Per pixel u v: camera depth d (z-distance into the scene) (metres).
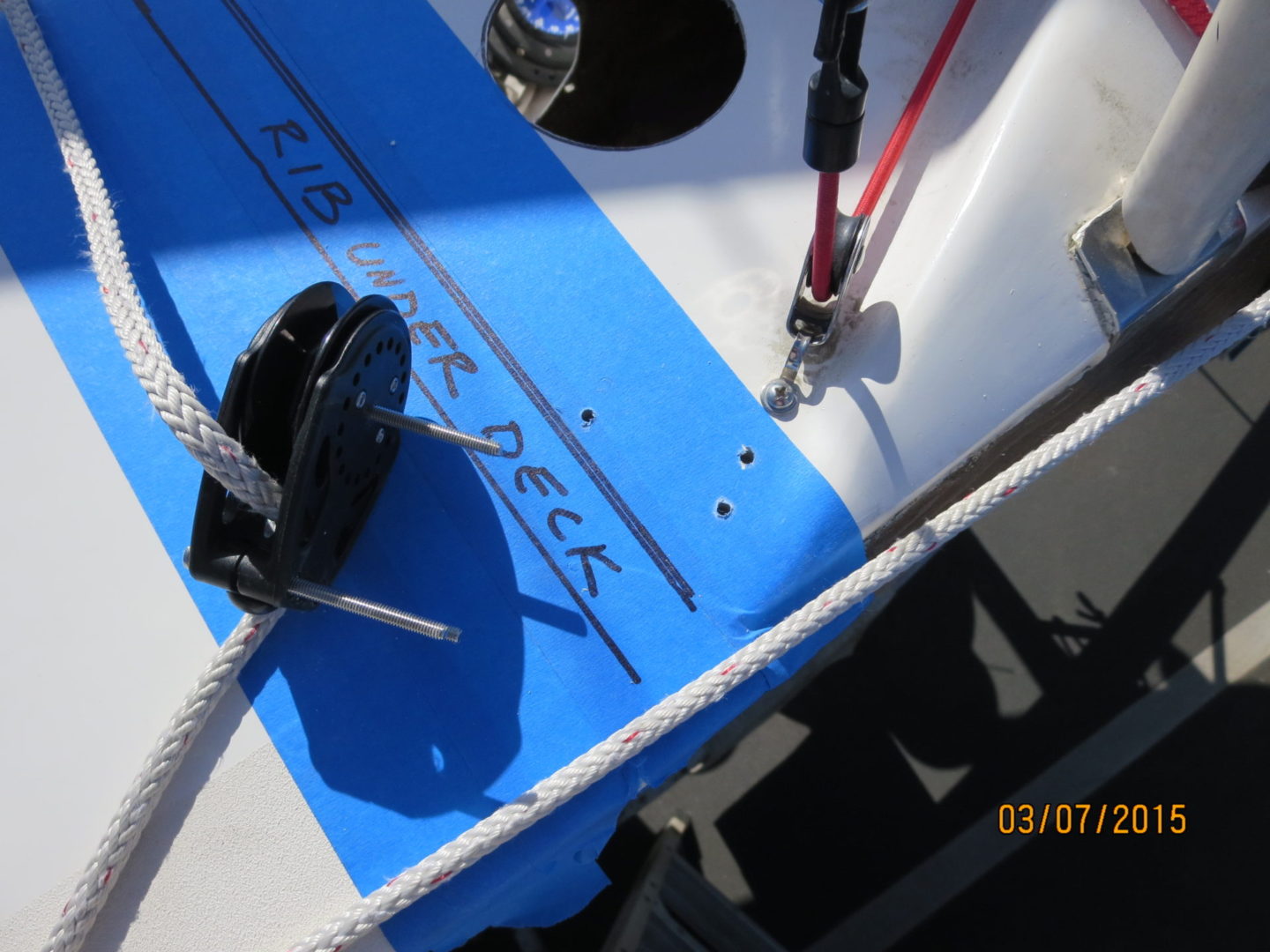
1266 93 0.32
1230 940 0.78
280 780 0.39
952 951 0.79
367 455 0.38
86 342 0.44
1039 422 0.46
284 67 0.47
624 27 0.56
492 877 0.38
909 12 0.45
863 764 0.83
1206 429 0.89
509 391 0.42
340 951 0.38
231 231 0.45
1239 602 0.85
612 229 0.44
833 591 0.38
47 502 0.42
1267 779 0.81
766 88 0.45
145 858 0.38
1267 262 0.51
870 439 0.40
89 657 0.40
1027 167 0.41
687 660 0.40
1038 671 0.85
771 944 0.74
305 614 0.40
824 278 0.38
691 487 0.41
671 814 0.83
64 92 0.45
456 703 0.39
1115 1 0.42
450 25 0.47
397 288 0.44
